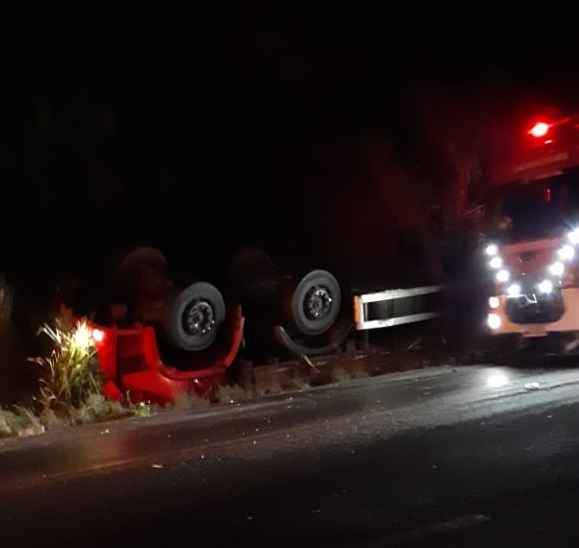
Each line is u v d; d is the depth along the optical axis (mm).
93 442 8234
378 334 13102
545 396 9070
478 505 5719
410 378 11039
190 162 13180
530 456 6793
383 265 13633
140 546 5254
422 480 6336
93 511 5988
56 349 9953
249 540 5258
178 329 10172
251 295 11531
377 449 7297
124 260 10469
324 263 12953
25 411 9242
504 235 11867
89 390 9875
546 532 5160
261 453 7391
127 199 12328
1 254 11250
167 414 9609
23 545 5336
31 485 6730
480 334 13227
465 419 8203
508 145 12656
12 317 10570
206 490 6363
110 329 9945
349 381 11281
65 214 11727
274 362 11328
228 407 9844
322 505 5867
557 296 11203
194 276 10656
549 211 11406
